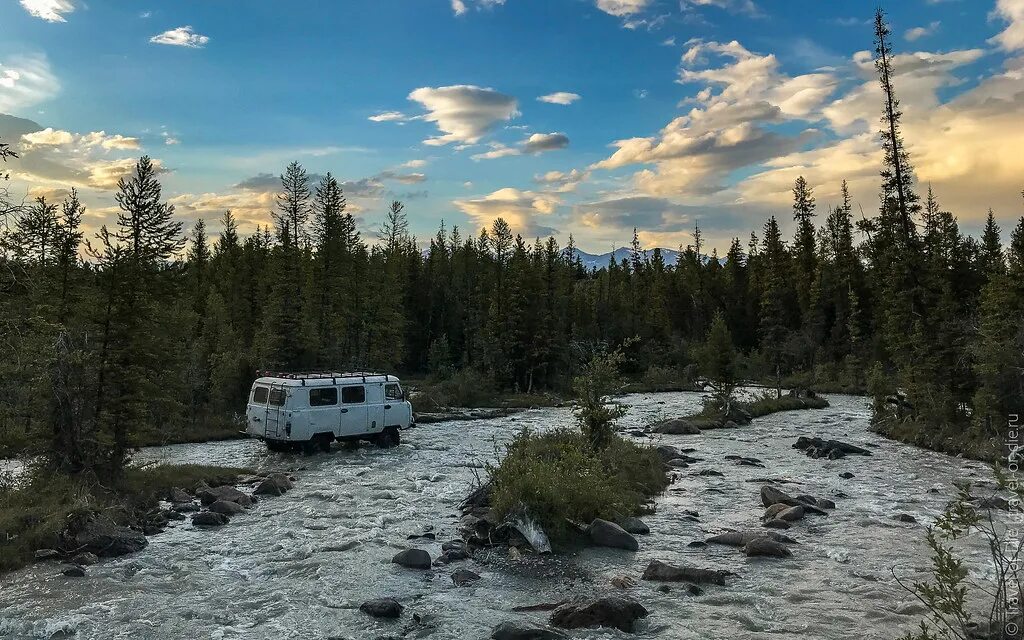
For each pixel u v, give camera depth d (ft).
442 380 187.73
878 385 110.52
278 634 28.19
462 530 44.83
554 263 263.90
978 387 89.92
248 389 117.50
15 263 46.73
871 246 132.16
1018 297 91.91
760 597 32.19
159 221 59.31
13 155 41.19
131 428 55.88
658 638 27.37
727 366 121.70
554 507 42.22
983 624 26.58
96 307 54.95
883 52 112.47
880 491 58.44
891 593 32.53
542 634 26.78
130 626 29.09
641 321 275.39
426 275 246.47
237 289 200.64
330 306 170.50
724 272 311.68
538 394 187.62
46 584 34.37
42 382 51.57
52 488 47.75
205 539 43.32
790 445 89.76
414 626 28.96
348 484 61.82
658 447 78.28
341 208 180.96
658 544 42.01
